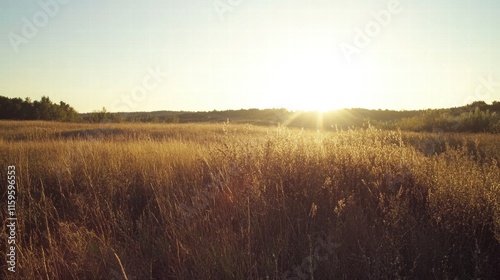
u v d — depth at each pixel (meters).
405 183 4.30
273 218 3.56
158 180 4.93
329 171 4.45
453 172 4.17
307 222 3.41
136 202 4.71
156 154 6.84
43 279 2.91
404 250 3.14
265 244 3.20
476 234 3.34
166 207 4.21
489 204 3.48
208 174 5.22
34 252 3.27
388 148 5.32
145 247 3.41
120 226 3.88
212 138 12.98
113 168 5.79
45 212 3.82
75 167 5.93
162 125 26.72
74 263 3.02
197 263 2.94
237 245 3.10
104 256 3.10
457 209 3.41
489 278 2.84
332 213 3.63
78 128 22.22
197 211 3.85
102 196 4.63
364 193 4.12
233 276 2.80
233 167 4.57
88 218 4.05
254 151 4.92
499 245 3.18
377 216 3.57
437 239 3.14
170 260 3.11
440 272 2.82
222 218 3.71
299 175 4.32
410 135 13.94
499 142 9.87
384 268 2.75
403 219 3.42
